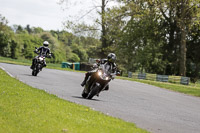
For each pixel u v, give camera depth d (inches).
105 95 1652.3
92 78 1355.8
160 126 935.7
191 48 6692.9
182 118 1169.4
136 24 6358.3
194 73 6825.8
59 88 1648.6
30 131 653.9
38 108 888.3
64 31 6338.6
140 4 5349.4
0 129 642.8
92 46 7116.1
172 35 6619.1
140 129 807.7
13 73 2167.8
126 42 6378.0
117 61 6589.6
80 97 1395.2
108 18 5885.8
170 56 6594.5
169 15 6117.1
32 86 1558.8
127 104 1370.6
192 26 5305.1
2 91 1121.4
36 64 2209.6
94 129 726.5
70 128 706.2
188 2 4788.4
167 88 3142.2
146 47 6210.6
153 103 1560.0
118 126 796.0
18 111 815.7
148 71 6496.1
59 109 924.6
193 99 2174.0
